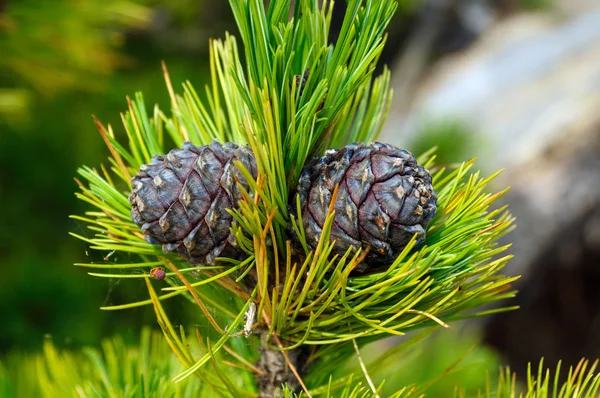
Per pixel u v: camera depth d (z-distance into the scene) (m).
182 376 0.53
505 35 2.50
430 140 1.42
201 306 0.54
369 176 0.53
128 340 1.08
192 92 0.61
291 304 0.56
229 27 2.25
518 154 1.91
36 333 1.29
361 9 0.55
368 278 0.54
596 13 2.51
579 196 1.86
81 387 0.67
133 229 0.58
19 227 1.54
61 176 1.60
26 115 1.37
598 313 2.28
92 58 1.23
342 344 0.60
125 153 0.59
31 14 1.12
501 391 0.60
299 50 0.56
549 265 2.06
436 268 0.54
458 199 0.58
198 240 0.55
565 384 0.57
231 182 0.54
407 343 0.62
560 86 2.11
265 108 0.52
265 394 0.61
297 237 0.55
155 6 1.91
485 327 2.19
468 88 2.22
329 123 0.56
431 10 2.48
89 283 1.38
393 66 2.63
